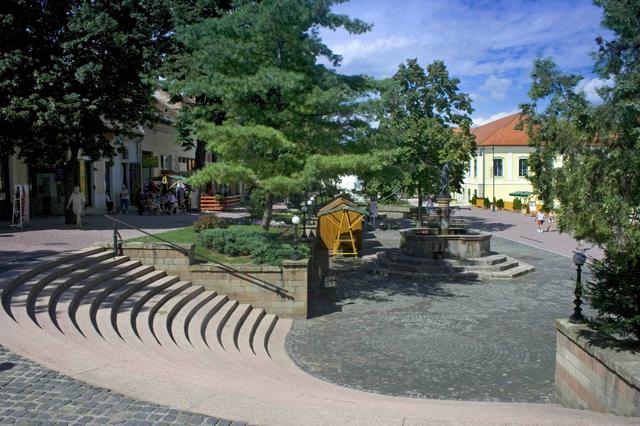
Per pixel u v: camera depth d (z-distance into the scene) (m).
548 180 7.23
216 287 12.83
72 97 18.28
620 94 6.11
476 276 17.17
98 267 11.38
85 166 27.17
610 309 7.11
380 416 4.52
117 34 19.17
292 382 7.45
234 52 12.98
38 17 18.64
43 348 6.19
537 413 5.28
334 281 16.33
